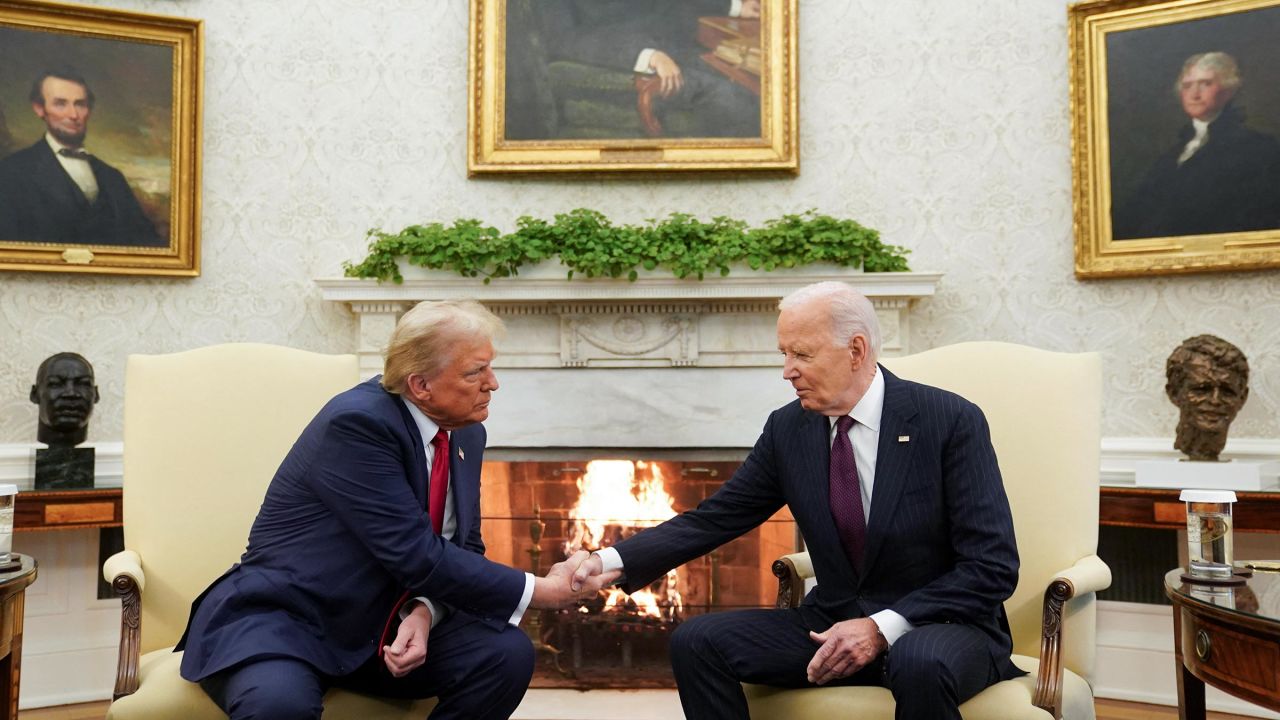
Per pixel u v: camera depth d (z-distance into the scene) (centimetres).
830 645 211
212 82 461
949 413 231
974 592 215
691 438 432
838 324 229
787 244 419
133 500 267
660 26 471
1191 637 201
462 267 419
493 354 231
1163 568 404
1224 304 413
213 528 271
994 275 449
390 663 216
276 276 461
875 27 465
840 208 465
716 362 433
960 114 456
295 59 468
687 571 421
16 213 424
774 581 420
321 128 468
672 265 417
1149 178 421
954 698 200
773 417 257
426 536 223
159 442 272
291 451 238
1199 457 373
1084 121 432
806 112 470
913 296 419
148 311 445
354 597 224
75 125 433
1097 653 412
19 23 426
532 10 472
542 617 420
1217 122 410
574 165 464
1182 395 376
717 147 464
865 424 235
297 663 211
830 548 234
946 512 229
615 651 418
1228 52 409
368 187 469
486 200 473
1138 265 420
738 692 228
